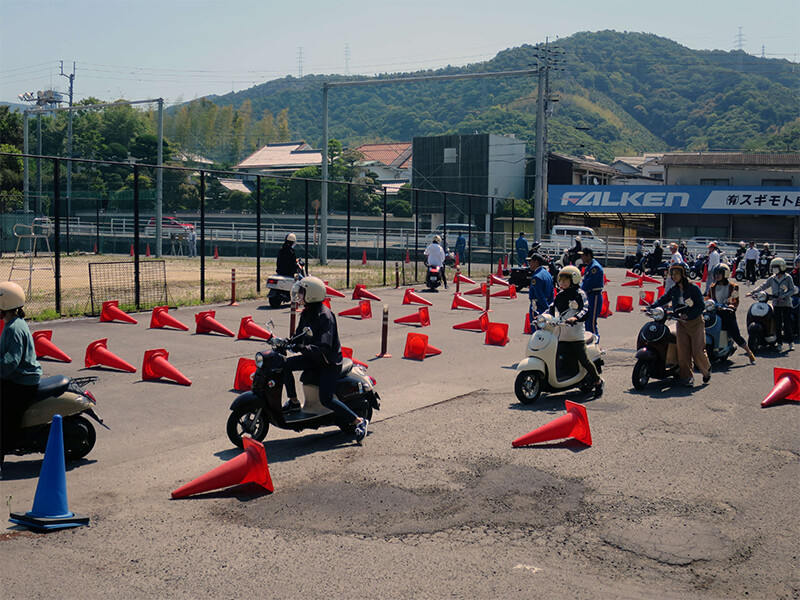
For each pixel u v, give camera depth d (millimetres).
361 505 6367
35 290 23375
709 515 6238
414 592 4812
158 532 5762
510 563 5289
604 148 144125
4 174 62500
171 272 32188
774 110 177750
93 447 8047
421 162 77375
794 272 15773
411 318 18203
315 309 8125
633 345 15703
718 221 56312
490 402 10336
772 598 4840
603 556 5434
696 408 10039
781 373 10750
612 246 49531
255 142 149500
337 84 34156
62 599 4656
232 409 7973
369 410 8625
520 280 25328
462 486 6855
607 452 7965
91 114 94062
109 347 13883
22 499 6492
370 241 51875
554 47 49156
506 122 140500
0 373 7070
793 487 6938
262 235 50250
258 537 5680
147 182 74625
